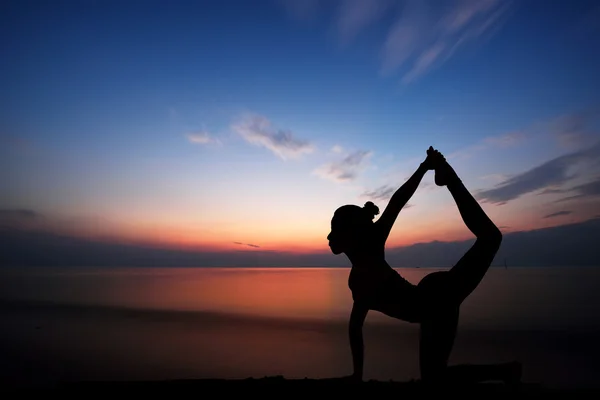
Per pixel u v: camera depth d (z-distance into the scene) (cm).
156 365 1542
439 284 199
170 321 2719
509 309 3158
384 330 2331
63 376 1352
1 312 3178
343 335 2230
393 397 201
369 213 221
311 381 224
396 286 206
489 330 2153
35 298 4462
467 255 199
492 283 6919
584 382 1166
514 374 210
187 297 4800
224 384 221
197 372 1460
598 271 13375
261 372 1478
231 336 2200
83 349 1773
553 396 199
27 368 1441
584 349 1647
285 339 2106
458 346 1764
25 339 1998
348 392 208
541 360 1466
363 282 212
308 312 3291
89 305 3759
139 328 2423
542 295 4497
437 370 197
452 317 197
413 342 1938
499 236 197
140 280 9075
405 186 213
